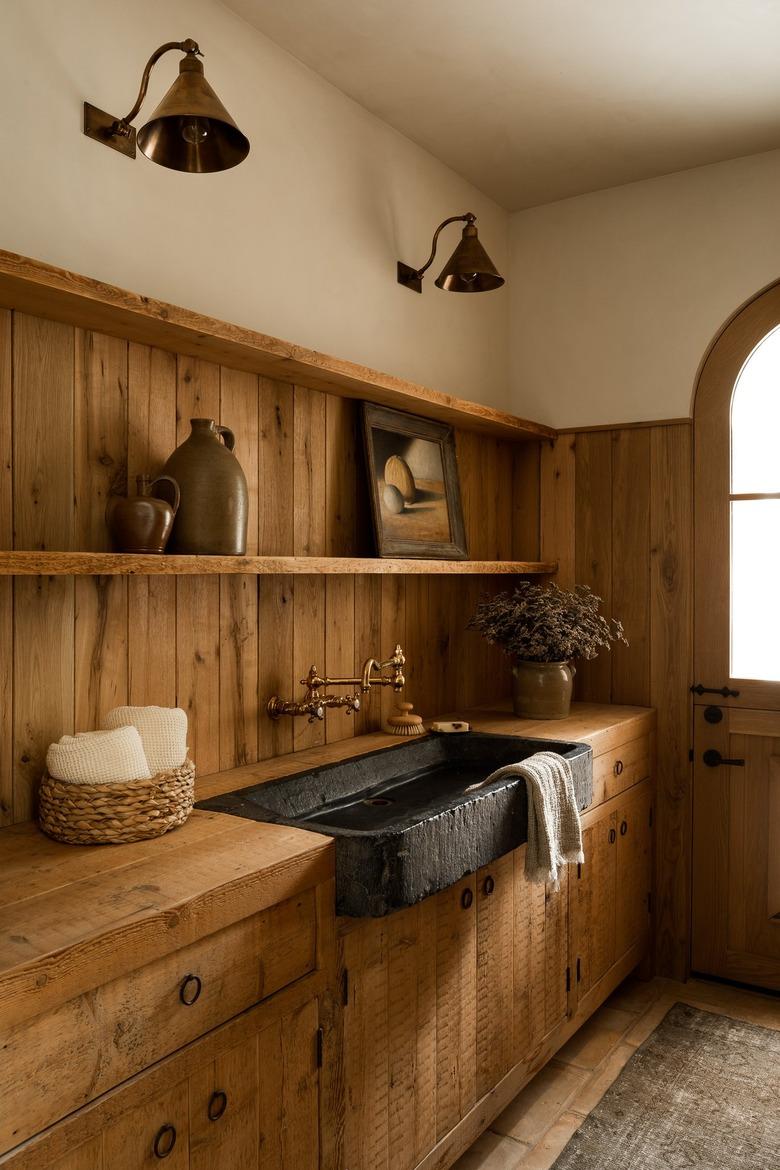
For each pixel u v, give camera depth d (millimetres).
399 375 2756
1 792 1623
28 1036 1069
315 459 2363
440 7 2129
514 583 3379
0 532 1612
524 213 3393
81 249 1765
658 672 3121
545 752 2254
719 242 3006
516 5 2131
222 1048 1348
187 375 1979
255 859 1447
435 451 2803
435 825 1675
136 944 1193
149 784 1550
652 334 3133
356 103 2564
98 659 1795
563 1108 2309
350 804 2150
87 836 1508
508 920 2186
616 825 2785
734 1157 2102
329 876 1565
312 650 2363
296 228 2328
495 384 3326
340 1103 1615
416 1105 1832
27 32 1658
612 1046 2621
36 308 1607
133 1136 1204
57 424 1707
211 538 1812
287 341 2172
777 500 2943
